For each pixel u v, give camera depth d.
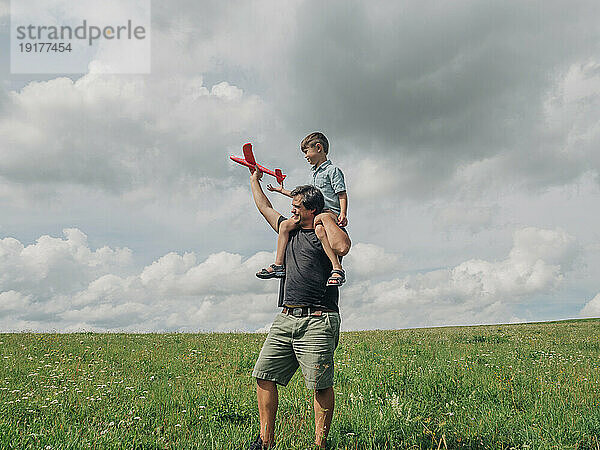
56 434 4.54
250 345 13.75
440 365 9.44
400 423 4.97
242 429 4.98
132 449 4.38
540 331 20.41
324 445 4.27
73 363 9.92
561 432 4.83
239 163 5.10
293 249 4.46
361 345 13.12
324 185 5.34
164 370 9.23
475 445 4.55
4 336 14.96
